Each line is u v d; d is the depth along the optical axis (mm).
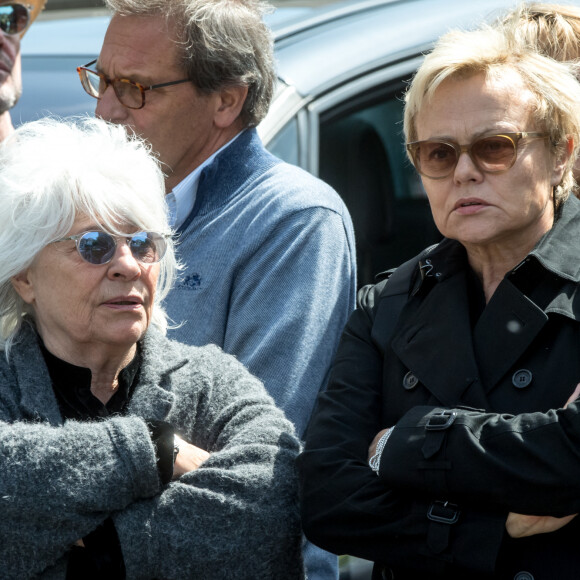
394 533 7969
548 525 7641
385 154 13578
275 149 12562
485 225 8383
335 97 13281
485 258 8711
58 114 13242
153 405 8961
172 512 8250
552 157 8562
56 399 8789
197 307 10758
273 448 8750
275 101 12852
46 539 7984
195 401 9188
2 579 8000
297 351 10422
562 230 8500
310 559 10305
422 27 14125
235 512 8344
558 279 8234
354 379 8961
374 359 9031
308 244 10820
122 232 8695
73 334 8719
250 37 11469
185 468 8570
